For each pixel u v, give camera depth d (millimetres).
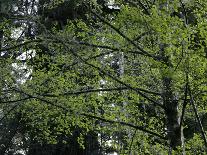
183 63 5605
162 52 6398
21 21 7121
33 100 7660
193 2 6230
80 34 7309
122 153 8414
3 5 6891
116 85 7629
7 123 12070
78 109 7055
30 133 12000
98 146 12172
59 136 11914
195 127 10742
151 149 8219
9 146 12977
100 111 8500
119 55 7590
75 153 12117
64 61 7594
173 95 6625
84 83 8000
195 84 6117
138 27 6449
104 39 7293
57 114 8188
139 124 8273
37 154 12391
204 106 8266
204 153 7934
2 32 8172
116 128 7805
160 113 8617
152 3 6832
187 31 5480
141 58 7211
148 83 7297
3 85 7191
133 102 8055
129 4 7660
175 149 6449
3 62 7660
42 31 6980
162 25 5574
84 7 7820
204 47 5641
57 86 7656
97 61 7473
